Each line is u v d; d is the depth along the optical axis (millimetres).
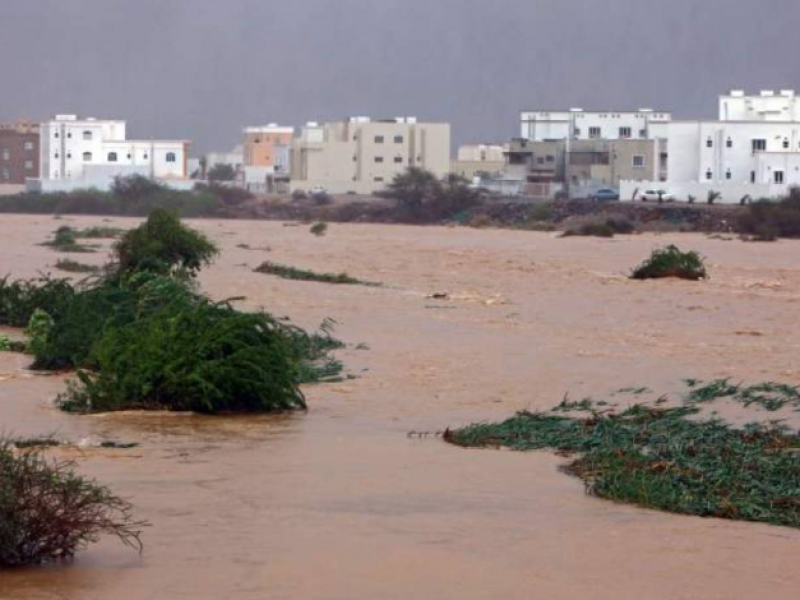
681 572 17141
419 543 18422
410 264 91500
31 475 17109
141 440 26188
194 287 53656
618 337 47500
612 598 16000
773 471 23000
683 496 21172
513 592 16188
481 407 31281
